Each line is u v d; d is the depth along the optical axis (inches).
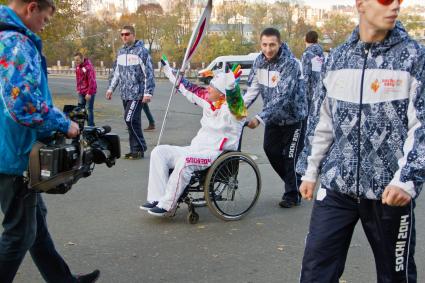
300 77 212.2
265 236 186.7
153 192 198.2
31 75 102.3
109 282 147.0
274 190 250.2
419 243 178.7
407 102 98.1
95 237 183.2
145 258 165.0
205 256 167.2
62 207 216.5
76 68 471.8
